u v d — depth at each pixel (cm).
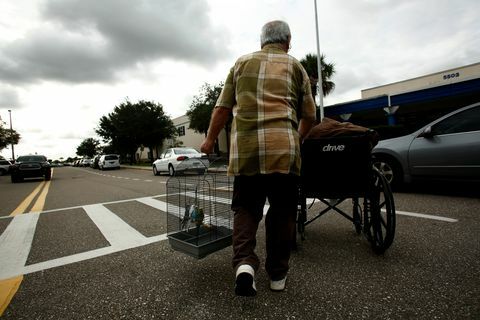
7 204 758
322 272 241
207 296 212
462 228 335
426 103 2056
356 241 316
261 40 228
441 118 539
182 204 322
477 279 217
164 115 4072
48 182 1572
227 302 202
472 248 275
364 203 308
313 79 2267
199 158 285
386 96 1755
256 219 203
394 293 203
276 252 209
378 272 236
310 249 296
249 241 194
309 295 206
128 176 1728
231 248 315
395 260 258
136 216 509
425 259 257
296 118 205
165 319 186
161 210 555
